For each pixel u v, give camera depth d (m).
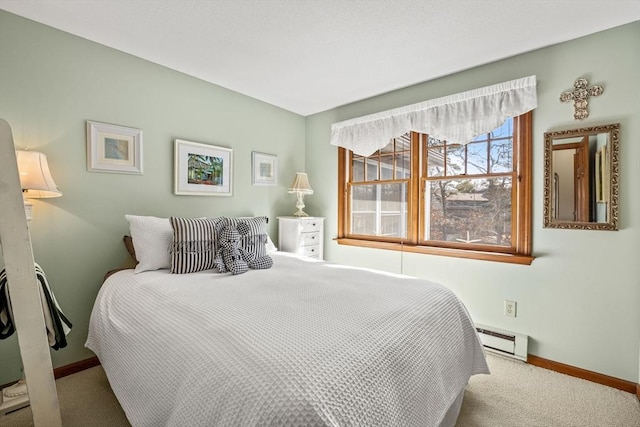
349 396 0.86
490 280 2.43
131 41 2.13
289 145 3.63
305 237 3.29
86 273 2.13
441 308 1.54
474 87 2.48
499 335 2.35
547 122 2.16
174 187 2.58
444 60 2.36
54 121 1.98
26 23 1.87
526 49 2.19
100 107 2.17
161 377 1.08
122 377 1.32
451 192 2.69
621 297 1.92
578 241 2.06
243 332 1.08
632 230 1.88
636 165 1.86
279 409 0.77
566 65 2.08
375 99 3.15
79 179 2.09
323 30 1.98
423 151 2.85
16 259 1.10
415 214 2.86
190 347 1.07
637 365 1.88
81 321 2.11
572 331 2.09
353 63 2.43
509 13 1.77
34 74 1.90
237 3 1.72
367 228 3.28
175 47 2.21
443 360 1.36
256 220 2.47
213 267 2.12
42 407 1.14
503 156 2.41
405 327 1.24
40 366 1.14
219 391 0.86
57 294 2.02
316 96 3.16
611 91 1.93
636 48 1.85
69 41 2.03
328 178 3.59
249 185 3.20
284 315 1.24
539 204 2.20
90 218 2.14
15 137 1.84
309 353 0.95
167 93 2.54
